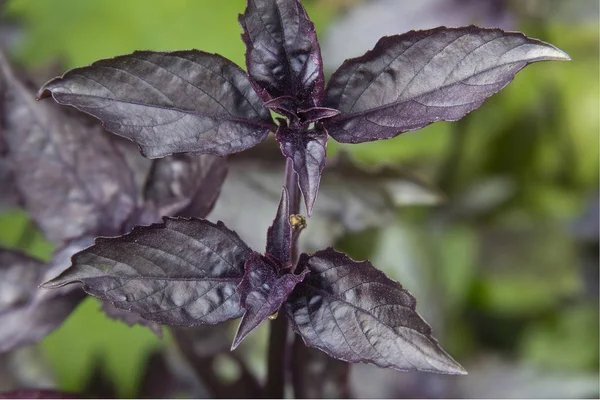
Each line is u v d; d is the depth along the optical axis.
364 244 0.45
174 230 0.30
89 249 0.29
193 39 0.53
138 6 0.53
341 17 0.56
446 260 0.56
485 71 0.29
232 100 0.30
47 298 0.34
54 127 0.35
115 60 0.29
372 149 0.55
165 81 0.30
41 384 0.44
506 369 0.56
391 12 0.56
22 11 0.53
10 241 0.46
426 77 0.30
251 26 0.30
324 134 0.30
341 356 0.29
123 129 0.30
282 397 0.35
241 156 0.39
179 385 0.44
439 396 0.50
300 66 0.30
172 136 0.30
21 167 0.35
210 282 0.30
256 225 0.39
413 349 0.29
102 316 0.45
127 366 0.44
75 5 0.53
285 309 0.30
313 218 0.40
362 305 0.30
